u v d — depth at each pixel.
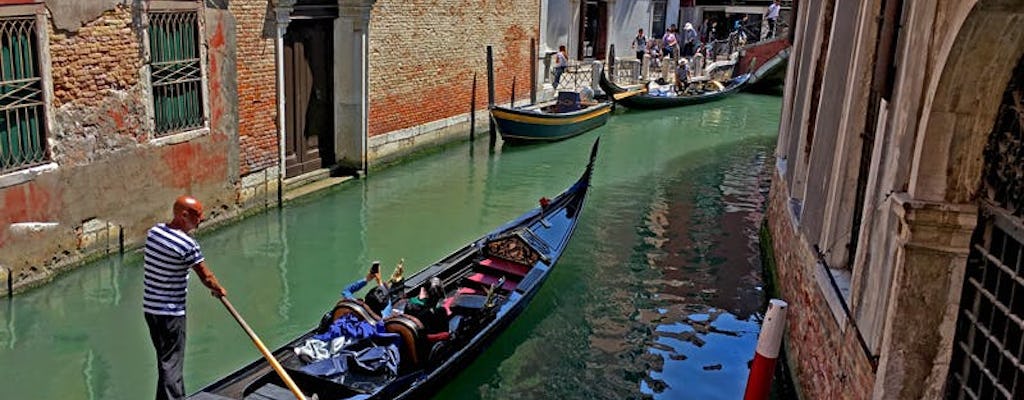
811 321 5.60
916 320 3.71
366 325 5.82
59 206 7.46
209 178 9.24
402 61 12.68
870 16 4.78
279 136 10.31
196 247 4.65
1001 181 3.39
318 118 11.55
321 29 11.32
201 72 8.89
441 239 9.59
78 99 7.48
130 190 8.20
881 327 3.91
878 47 4.56
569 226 8.85
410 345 5.69
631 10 24.45
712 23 29.44
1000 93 3.36
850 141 4.98
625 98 19.16
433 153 14.10
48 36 7.08
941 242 3.59
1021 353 3.18
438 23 13.52
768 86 25.23
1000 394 3.35
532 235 8.15
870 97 4.85
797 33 8.94
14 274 7.14
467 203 11.21
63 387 5.97
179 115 8.73
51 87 7.19
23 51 6.91
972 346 3.59
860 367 4.20
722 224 10.71
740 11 28.69
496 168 13.39
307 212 10.38
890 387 3.79
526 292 7.05
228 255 8.77
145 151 8.30
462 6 14.19
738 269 8.98
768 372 3.69
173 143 8.63
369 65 11.78
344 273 8.42
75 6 7.28
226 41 9.17
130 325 6.98
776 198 8.96
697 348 7.03
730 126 18.59
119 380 6.11
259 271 8.37
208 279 4.75
